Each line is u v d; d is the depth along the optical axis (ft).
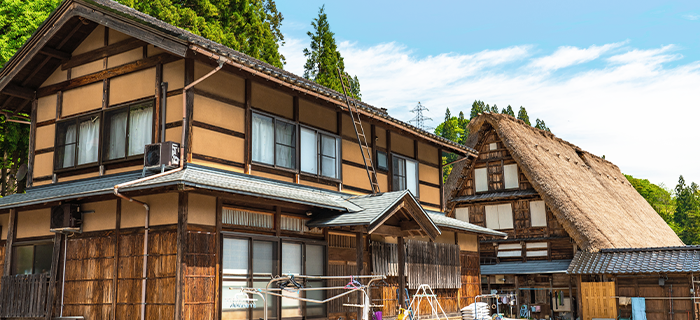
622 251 66.80
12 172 67.00
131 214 34.78
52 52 40.65
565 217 74.59
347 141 47.88
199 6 88.53
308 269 39.83
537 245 81.30
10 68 40.96
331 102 44.04
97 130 38.83
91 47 40.50
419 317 48.98
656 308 61.11
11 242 40.29
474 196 86.79
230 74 37.86
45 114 42.37
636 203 105.70
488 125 88.33
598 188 93.04
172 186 30.68
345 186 46.73
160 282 32.35
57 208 36.63
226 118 37.06
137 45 37.81
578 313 69.31
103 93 38.83
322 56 119.75
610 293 66.08
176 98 35.24
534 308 78.07
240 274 34.96
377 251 46.01
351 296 43.34
